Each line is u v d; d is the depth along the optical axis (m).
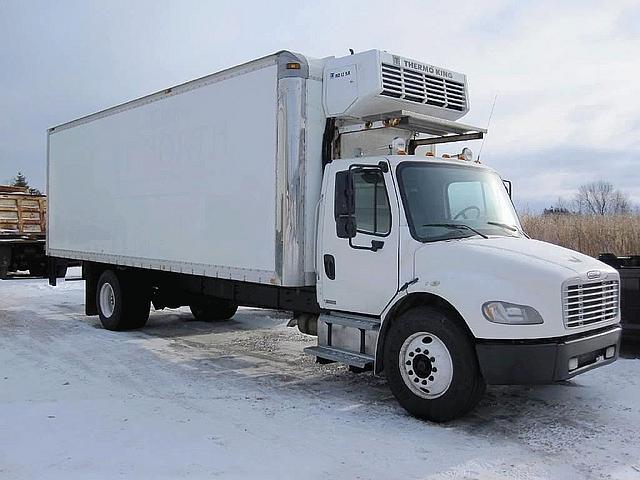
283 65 6.83
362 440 5.23
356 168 6.31
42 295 16.38
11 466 4.61
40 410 6.00
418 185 6.22
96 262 11.30
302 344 9.60
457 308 5.45
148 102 9.28
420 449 5.03
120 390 6.77
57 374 7.47
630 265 9.17
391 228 6.09
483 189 6.76
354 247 6.39
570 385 6.98
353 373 7.67
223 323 11.66
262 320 12.03
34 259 21.16
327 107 6.91
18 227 21.09
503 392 6.73
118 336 10.14
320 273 6.79
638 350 8.69
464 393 5.43
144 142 9.41
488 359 5.30
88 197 11.12
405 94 6.84
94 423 5.62
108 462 4.69
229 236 7.64
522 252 5.65
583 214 19.95
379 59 6.62
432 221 6.12
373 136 7.22
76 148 11.58
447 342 5.49
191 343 9.62
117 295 10.46
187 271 8.43
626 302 8.41
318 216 6.83
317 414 5.96
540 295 5.25
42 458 4.77
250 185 7.30
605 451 5.02
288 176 6.77
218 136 7.83
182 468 4.59
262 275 7.11
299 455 4.88
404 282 5.96
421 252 5.85
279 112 6.86
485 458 4.85
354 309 6.46
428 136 7.64
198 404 6.27
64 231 12.08
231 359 8.48
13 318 12.20
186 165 8.43
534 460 4.82
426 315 5.66
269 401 6.40
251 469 4.58
